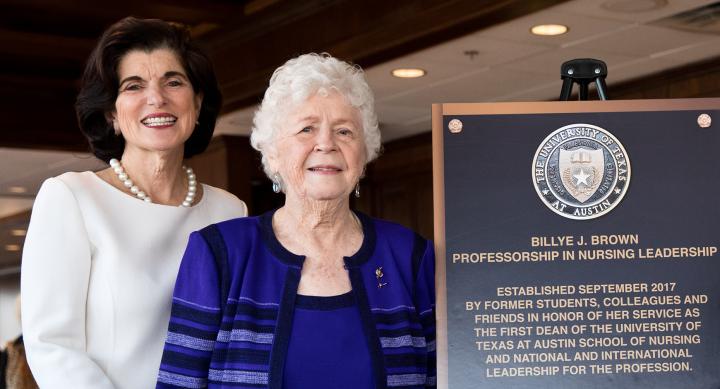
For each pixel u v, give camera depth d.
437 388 2.27
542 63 7.14
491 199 2.28
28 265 2.35
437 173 2.29
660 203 2.29
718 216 2.29
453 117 2.29
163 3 6.97
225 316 2.20
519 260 2.28
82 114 2.55
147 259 2.44
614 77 7.73
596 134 2.28
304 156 2.20
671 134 2.29
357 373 2.20
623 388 2.27
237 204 2.72
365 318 2.23
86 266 2.39
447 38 6.32
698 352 2.28
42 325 2.31
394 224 2.41
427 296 2.35
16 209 15.22
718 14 5.93
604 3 5.65
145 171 2.54
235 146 10.31
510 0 5.51
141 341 2.40
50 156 10.56
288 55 7.18
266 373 2.17
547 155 2.28
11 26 7.96
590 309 2.27
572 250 2.28
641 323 2.28
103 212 2.43
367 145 2.29
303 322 2.20
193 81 2.57
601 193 2.28
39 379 2.30
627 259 2.28
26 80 9.49
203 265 2.23
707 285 2.29
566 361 2.27
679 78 7.49
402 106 8.79
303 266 2.25
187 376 2.19
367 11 6.45
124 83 2.51
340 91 2.22
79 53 8.28
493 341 2.27
